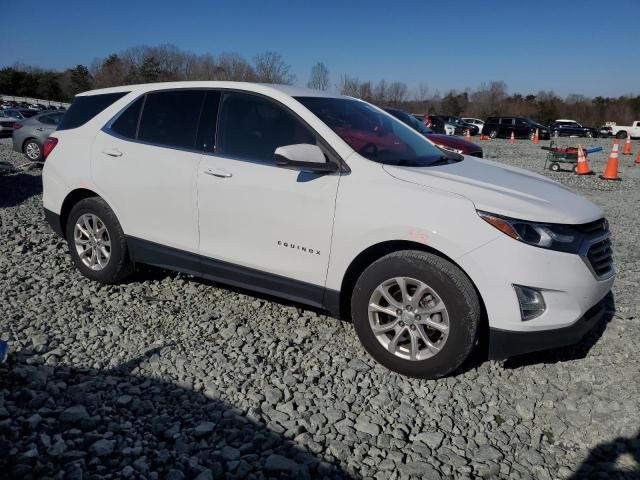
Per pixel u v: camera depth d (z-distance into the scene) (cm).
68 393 308
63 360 346
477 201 321
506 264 309
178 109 432
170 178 416
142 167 431
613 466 269
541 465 271
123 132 454
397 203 334
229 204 390
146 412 296
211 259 408
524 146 2686
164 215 424
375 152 375
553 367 359
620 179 1314
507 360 365
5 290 454
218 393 316
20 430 273
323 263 360
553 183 407
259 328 403
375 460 268
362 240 342
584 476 263
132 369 339
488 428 298
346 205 348
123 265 457
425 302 333
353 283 370
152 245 436
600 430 297
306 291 372
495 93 6850
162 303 441
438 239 320
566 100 6844
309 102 398
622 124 6084
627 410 311
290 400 315
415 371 335
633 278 528
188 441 273
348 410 308
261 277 388
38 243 590
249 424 290
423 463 267
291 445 275
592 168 1589
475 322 318
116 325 397
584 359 369
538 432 296
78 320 405
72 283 475
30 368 327
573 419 307
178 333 391
